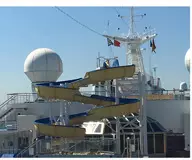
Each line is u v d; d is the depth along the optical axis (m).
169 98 46.28
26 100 45.53
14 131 41.22
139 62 48.47
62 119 36.47
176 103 45.00
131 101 36.72
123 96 42.00
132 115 38.81
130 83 37.62
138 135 39.03
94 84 37.28
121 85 37.38
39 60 48.66
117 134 35.28
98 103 37.06
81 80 35.16
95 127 39.91
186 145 42.12
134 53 48.41
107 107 34.03
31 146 34.91
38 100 45.56
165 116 44.97
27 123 41.47
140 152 35.81
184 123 44.22
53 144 34.97
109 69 34.00
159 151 39.41
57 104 43.78
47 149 34.84
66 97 35.19
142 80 36.78
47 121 38.25
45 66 48.62
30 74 49.00
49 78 49.09
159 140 39.62
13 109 44.94
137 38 48.00
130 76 34.19
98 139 35.41
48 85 37.75
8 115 44.91
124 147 37.75
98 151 34.59
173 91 46.53
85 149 34.69
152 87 52.28
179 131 44.66
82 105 43.94
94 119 34.81
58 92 35.06
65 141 35.09
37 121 37.34
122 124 39.66
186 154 39.81
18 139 42.47
